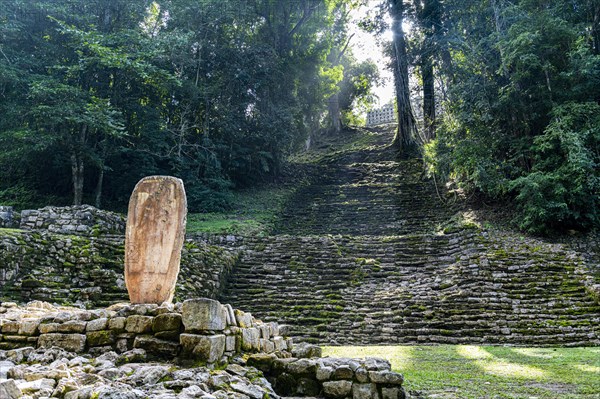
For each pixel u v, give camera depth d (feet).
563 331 30.37
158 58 61.46
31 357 14.44
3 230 30.96
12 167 60.70
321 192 71.72
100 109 50.96
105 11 60.49
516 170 50.83
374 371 14.15
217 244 47.85
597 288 33.14
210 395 11.21
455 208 58.39
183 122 67.77
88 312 15.78
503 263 39.19
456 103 57.21
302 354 17.74
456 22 63.72
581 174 44.32
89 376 12.34
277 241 47.91
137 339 14.55
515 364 22.13
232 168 71.56
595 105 46.44
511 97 51.57
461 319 32.76
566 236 45.68
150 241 17.29
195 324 14.23
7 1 53.88
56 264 31.37
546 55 50.42
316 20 88.38
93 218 39.60
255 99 73.67
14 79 51.67
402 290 38.09
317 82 90.94
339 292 38.42
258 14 79.51
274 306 36.47
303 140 92.99
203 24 67.87
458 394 15.67
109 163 61.57
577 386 16.84
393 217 59.62
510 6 53.16
